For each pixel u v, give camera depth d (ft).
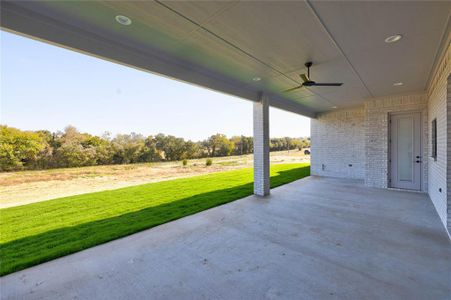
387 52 10.07
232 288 6.35
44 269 7.68
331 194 18.12
